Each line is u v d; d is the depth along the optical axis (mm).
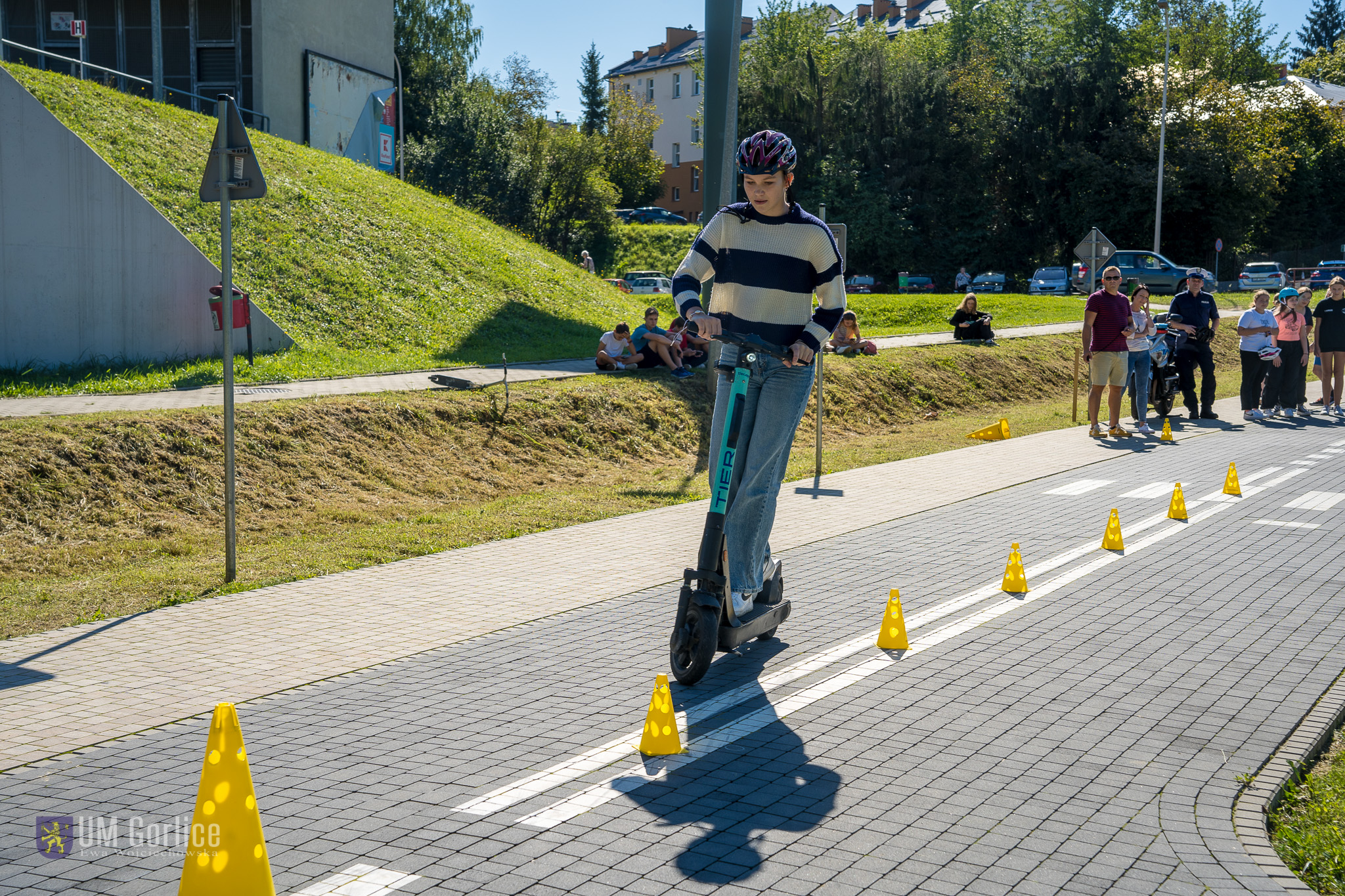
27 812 3896
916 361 20672
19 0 32875
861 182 56188
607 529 9414
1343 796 4059
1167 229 56656
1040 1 63969
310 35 33781
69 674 5523
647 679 5453
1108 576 7570
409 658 5805
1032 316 31281
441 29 61469
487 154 52094
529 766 4312
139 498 9648
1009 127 56312
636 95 96562
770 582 6055
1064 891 3301
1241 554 8250
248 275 17812
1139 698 5113
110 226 15070
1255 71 71375
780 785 4125
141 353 15414
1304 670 5527
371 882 3338
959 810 3896
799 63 57750
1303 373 17516
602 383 15266
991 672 5516
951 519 9719
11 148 14406
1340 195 66562
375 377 15062
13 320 14492
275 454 10984
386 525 9789
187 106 32812
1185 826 3754
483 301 21000
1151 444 14672
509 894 3273
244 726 4781
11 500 8953
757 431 5543
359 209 22297
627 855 3539
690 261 5523
